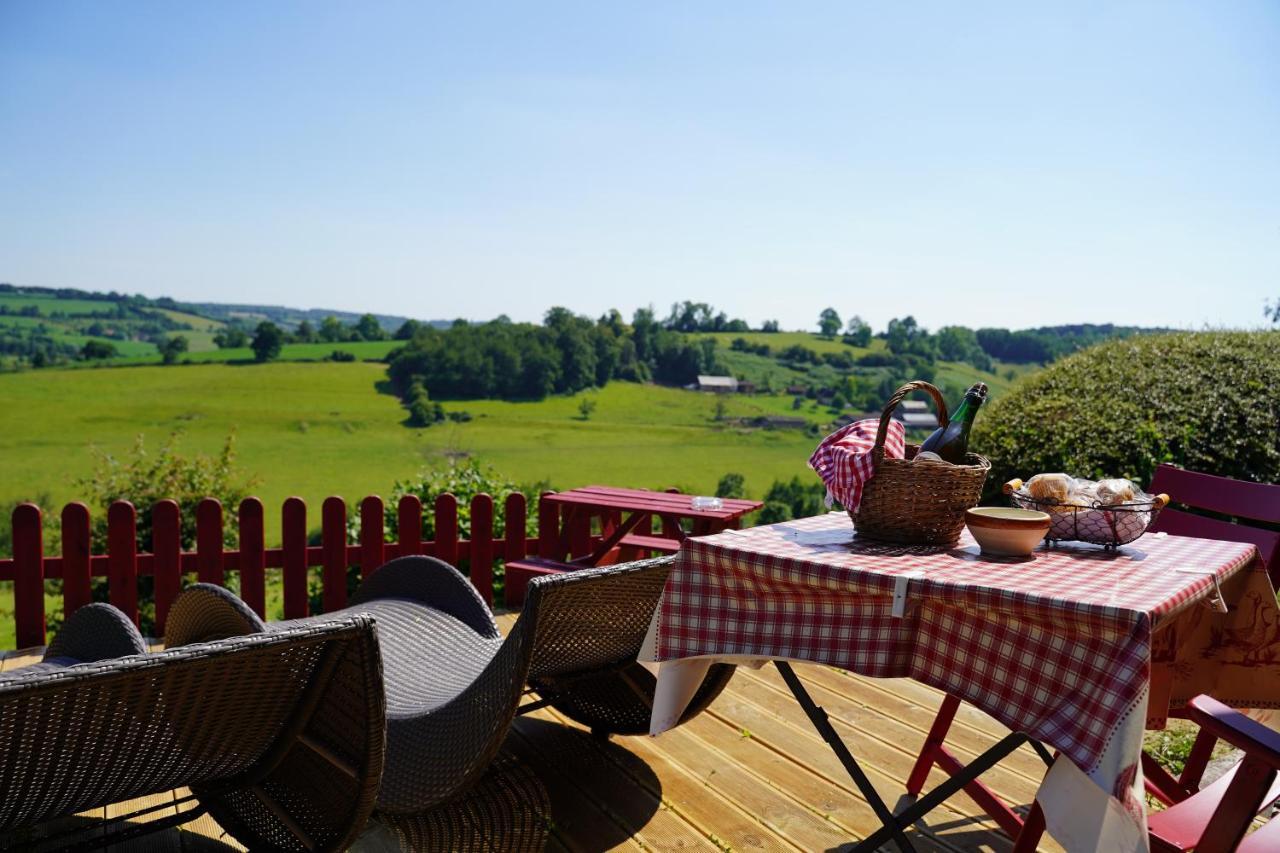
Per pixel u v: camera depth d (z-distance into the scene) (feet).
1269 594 8.63
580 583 8.59
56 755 6.27
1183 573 7.23
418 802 8.62
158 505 17.62
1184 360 24.49
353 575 22.97
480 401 173.68
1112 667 5.87
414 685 10.34
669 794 10.68
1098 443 22.85
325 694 7.47
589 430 171.63
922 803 7.84
